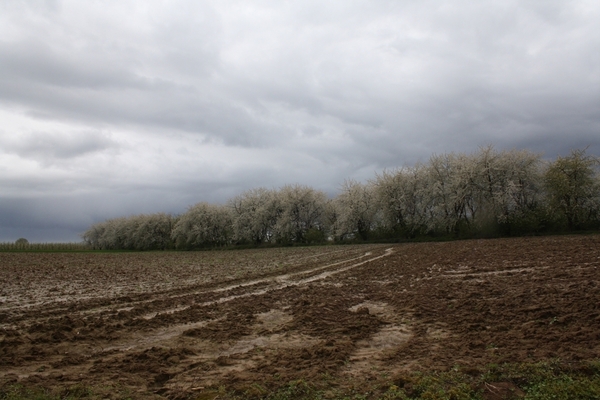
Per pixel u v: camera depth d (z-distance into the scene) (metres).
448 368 8.38
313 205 87.62
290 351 10.25
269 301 17.52
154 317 14.61
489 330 11.06
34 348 10.70
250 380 8.23
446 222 66.56
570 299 13.20
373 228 79.69
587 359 8.18
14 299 19.81
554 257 25.38
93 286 24.58
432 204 70.31
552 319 11.35
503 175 62.28
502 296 14.93
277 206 89.00
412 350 9.88
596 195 55.94
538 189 61.81
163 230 110.31
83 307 17.38
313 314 14.25
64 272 34.25
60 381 8.48
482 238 61.06
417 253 38.75
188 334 12.23
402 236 72.75
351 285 21.11
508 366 8.20
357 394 7.41
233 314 15.02
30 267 40.16
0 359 9.92
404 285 19.81
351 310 15.03
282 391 7.66
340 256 43.03
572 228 57.16
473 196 64.44
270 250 67.81
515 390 7.32
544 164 61.34
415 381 7.74
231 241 97.19
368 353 9.93
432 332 11.42
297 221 87.50
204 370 9.09
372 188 77.50
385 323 12.82
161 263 44.66
